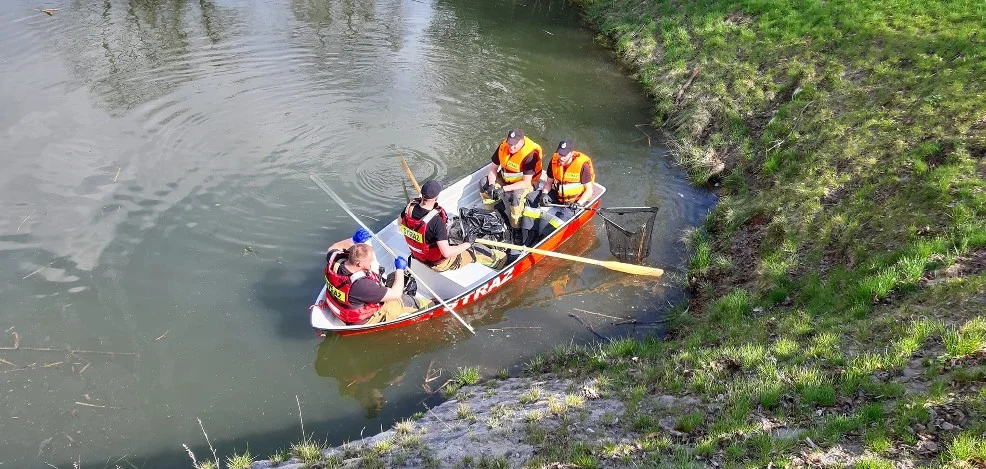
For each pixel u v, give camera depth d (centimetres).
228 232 887
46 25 1456
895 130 931
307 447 580
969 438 434
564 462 507
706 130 1230
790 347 613
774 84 1239
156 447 598
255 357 712
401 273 740
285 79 1309
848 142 957
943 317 579
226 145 1076
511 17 1792
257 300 782
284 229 902
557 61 1544
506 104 1317
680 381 607
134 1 1639
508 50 1574
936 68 1048
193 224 894
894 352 551
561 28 1748
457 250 782
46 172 961
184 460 586
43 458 578
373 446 570
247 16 1608
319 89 1284
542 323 796
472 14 1783
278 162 1048
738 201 995
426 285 775
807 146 1018
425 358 741
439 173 1064
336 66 1385
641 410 572
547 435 549
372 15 1700
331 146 1107
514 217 880
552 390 643
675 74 1402
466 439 559
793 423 508
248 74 1315
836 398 525
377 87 1317
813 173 935
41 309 737
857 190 854
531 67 1497
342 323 729
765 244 852
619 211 884
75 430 608
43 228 852
